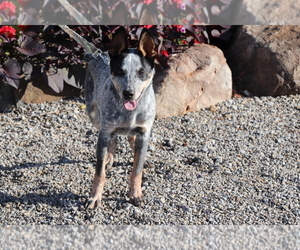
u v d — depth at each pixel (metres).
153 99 5.97
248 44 10.09
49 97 9.38
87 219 5.98
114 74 5.51
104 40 9.27
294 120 8.80
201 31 9.92
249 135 8.26
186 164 7.32
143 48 5.54
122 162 7.36
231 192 6.55
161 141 8.06
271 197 6.44
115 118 5.84
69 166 7.19
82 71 9.36
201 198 6.41
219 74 9.50
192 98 9.10
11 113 9.02
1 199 6.34
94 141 8.03
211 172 7.05
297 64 9.70
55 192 6.50
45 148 7.77
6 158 7.43
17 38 9.02
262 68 9.82
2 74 8.53
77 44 9.14
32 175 6.92
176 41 9.92
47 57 9.25
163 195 6.47
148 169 7.12
